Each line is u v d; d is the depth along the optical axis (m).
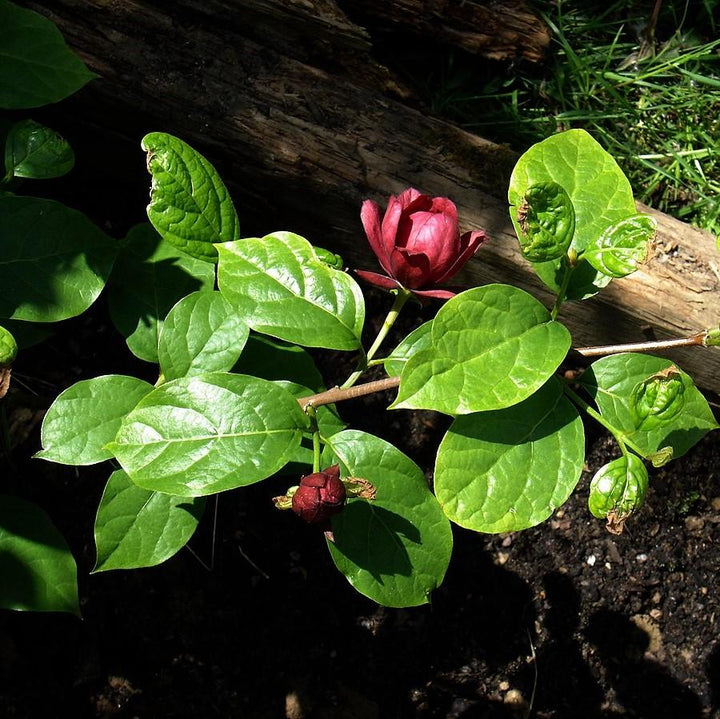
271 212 0.78
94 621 0.78
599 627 0.84
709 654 0.84
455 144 0.76
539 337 0.52
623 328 0.77
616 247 0.52
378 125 0.75
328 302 0.56
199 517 0.58
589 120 0.91
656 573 0.85
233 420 0.52
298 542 0.83
